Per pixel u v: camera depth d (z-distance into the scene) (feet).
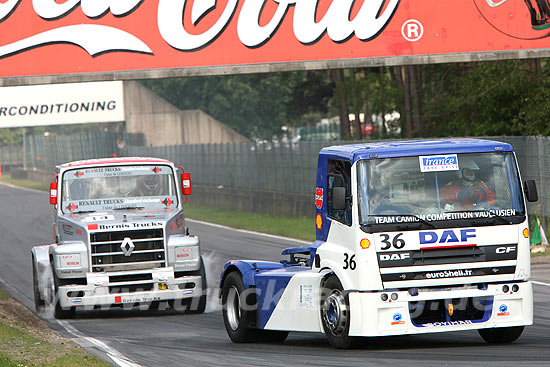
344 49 172.86
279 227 291.79
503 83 277.03
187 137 652.48
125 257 140.15
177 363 95.66
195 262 142.82
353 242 93.45
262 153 358.23
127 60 166.09
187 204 447.83
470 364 85.10
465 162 95.40
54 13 163.22
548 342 98.12
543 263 177.27
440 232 93.04
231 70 169.17
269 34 170.19
